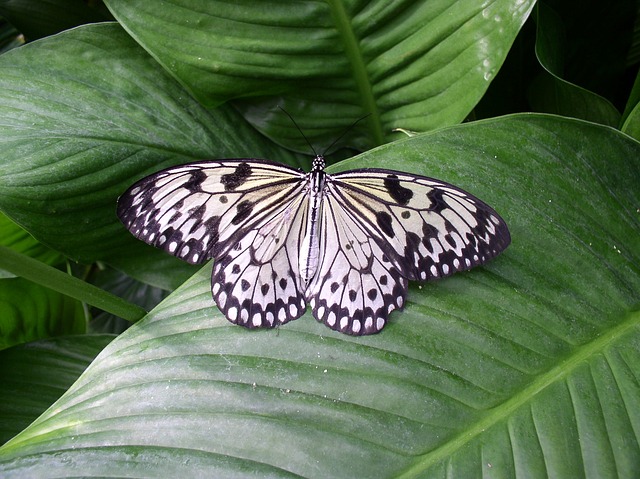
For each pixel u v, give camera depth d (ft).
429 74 0.83
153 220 0.64
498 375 0.63
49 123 0.82
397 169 0.71
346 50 0.84
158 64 0.87
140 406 0.62
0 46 1.26
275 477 0.58
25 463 0.59
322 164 0.72
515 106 1.01
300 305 0.66
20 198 0.79
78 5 1.11
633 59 1.07
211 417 0.61
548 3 0.96
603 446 0.59
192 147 0.86
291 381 0.63
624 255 0.69
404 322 0.66
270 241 0.67
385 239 0.66
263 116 0.90
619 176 0.72
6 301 0.96
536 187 0.70
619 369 0.64
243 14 0.81
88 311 1.23
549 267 0.68
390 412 0.61
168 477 0.58
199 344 0.66
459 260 0.64
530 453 0.59
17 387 0.90
